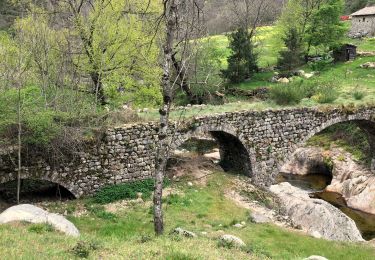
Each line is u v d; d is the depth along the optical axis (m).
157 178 14.78
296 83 35.69
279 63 50.31
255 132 27.14
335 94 31.92
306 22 53.34
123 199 22.81
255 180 27.59
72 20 27.30
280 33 54.00
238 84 47.31
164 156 15.16
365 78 43.62
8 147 19.94
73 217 20.28
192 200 23.36
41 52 25.27
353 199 31.00
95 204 21.98
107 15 27.36
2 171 19.94
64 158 21.62
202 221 20.77
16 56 24.05
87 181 22.52
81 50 26.86
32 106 21.80
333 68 49.19
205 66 38.75
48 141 20.72
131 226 19.38
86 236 13.49
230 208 23.03
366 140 35.56
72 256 10.51
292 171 38.75
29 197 22.86
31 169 20.70
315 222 22.12
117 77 27.92
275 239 19.22
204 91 37.19
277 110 27.64
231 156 29.78
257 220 21.59
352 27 66.12
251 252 13.67
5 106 20.12
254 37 63.38
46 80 24.52
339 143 37.97
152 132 24.23
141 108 28.66
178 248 11.71
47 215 15.18
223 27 67.31
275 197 26.58
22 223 13.99
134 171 23.89
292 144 28.34
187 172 27.61
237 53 48.12
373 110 30.20
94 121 23.42
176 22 14.33
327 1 53.25
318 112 28.77
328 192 33.50
